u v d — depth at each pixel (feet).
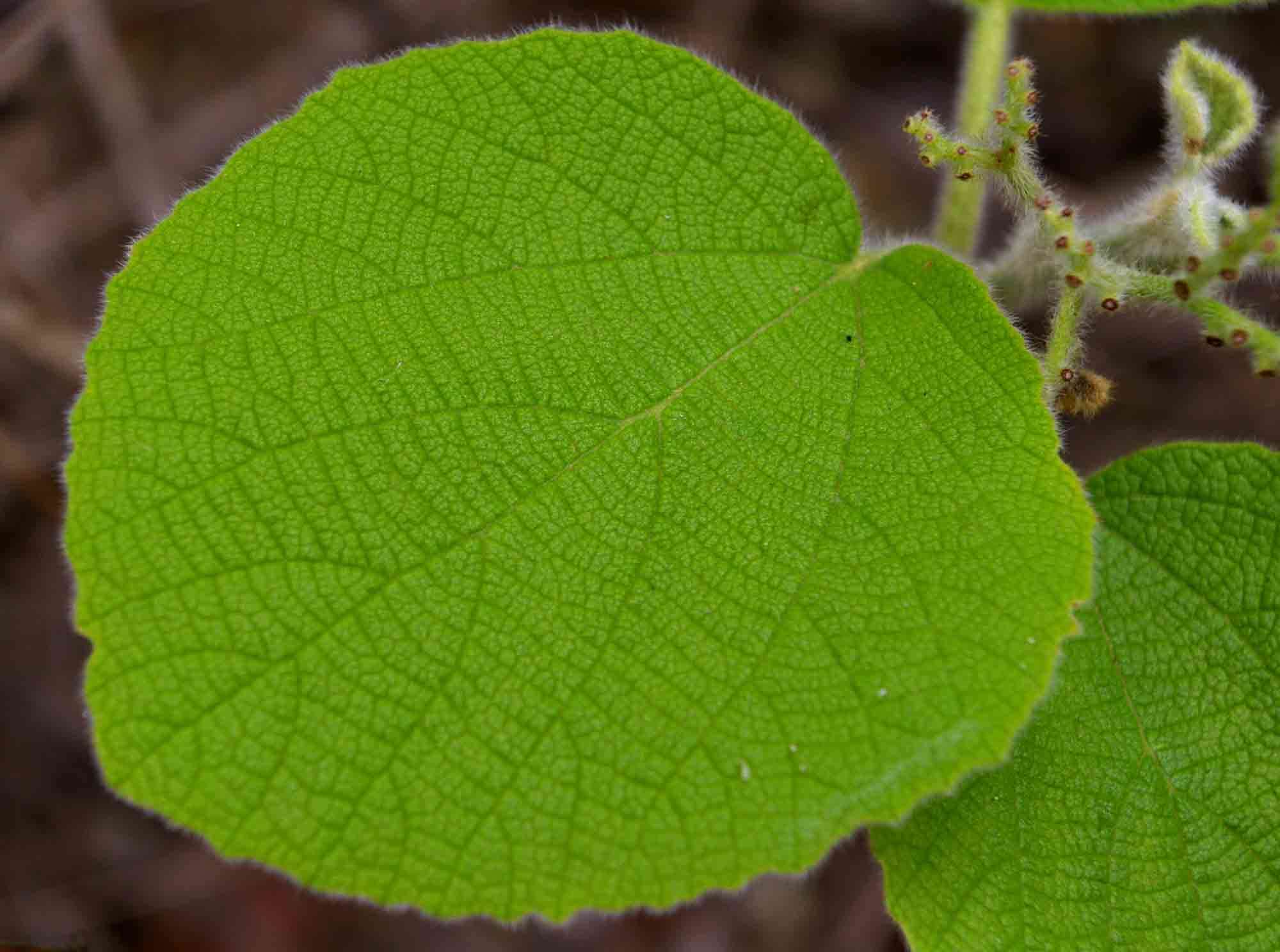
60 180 1.83
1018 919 0.97
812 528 0.95
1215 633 1.00
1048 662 0.92
